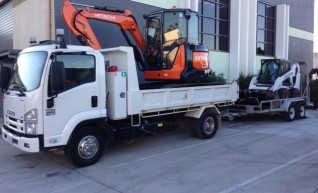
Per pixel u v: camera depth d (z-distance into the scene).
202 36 17.92
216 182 6.05
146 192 5.59
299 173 6.54
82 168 6.92
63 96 6.48
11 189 5.79
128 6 13.23
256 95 13.17
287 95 14.07
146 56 10.44
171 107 8.58
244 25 19.47
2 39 15.48
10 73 7.31
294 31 25.34
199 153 8.12
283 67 14.34
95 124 7.18
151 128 8.44
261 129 11.49
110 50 7.79
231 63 19.31
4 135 7.16
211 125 9.90
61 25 11.17
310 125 12.48
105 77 7.27
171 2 15.06
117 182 6.08
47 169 6.89
